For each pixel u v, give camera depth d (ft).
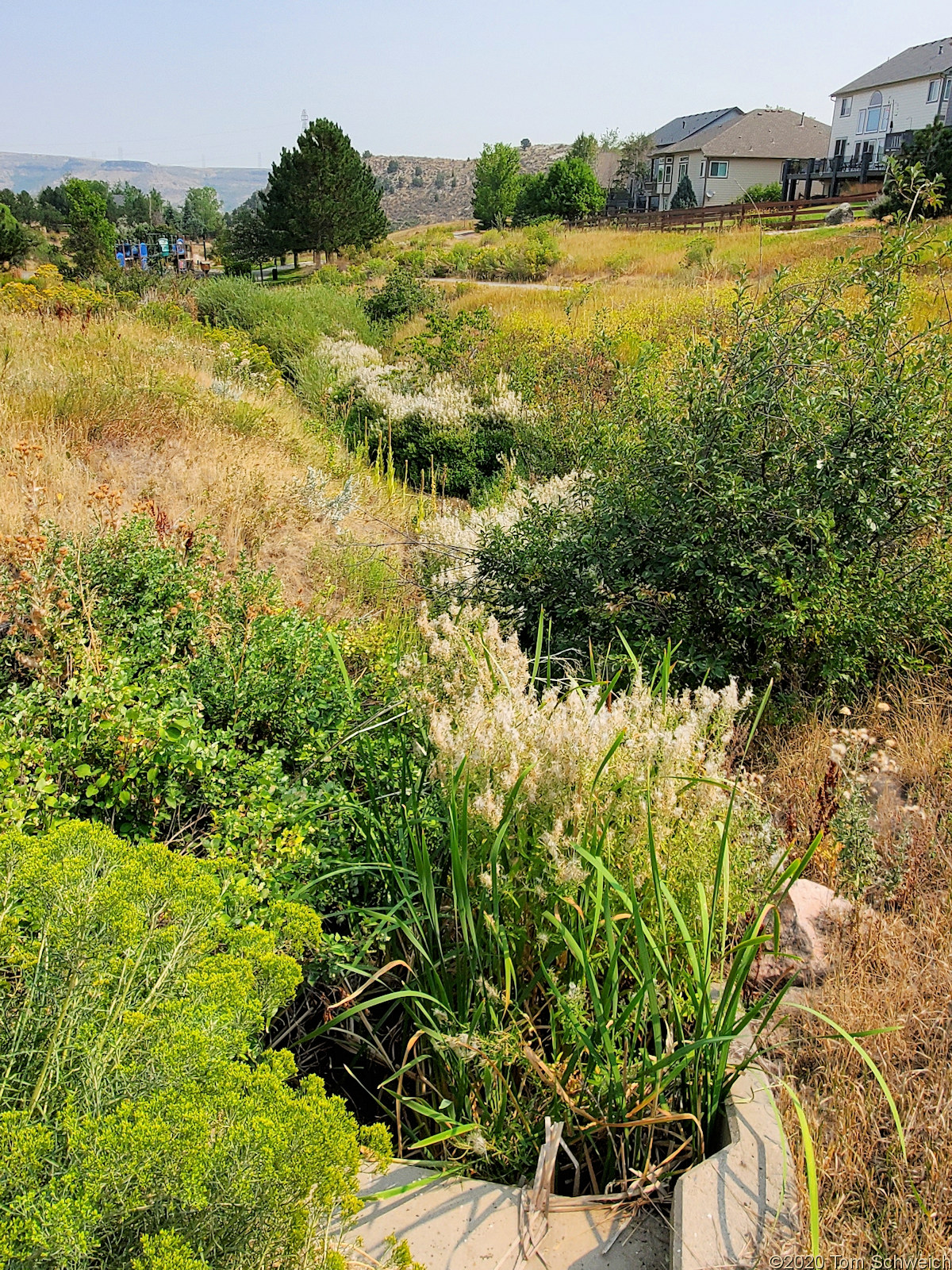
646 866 9.24
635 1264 7.28
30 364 27.27
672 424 17.17
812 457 15.98
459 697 11.36
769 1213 7.17
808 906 10.45
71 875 6.32
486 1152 8.08
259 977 6.81
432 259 119.03
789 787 13.52
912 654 16.35
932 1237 6.93
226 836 10.27
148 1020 5.81
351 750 12.69
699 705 11.12
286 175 152.56
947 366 16.02
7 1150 5.08
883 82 147.64
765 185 162.91
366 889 10.85
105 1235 5.07
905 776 13.56
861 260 17.76
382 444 37.09
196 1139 5.00
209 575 15.47
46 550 14.07
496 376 42.55
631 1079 8.17
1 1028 6.15
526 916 9.55
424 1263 7.23
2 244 135.95
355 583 21.89
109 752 10.61
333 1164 5.55
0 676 12.35
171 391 27.66
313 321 61.62
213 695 12.79
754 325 17.34
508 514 24.77
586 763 9.29
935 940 10.21
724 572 16.08
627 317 49.70
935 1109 8.09
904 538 16.44
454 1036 8.50
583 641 17.20
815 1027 9.00
